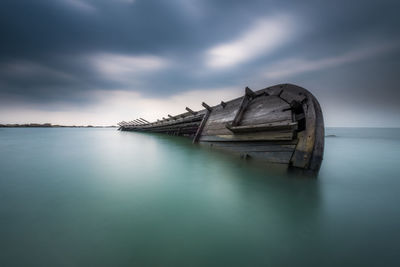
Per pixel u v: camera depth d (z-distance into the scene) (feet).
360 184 14.83
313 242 7.47
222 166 19.84
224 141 26.89
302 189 13.32
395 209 10.44
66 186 14.14
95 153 31.27
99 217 9.30
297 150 15.78
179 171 18.52
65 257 6.46
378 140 73.72
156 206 10.61
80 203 11.03
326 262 6.39
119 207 10.53
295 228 8.50
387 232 8.20
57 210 10.10
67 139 64.80
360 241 7.56
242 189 13.32
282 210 10.21
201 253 6.71
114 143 48.60
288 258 6.55
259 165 18.99
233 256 6.60
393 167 22.00
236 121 23.62
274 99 20.30
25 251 6.73
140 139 61.26
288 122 16.51
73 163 22.86
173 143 45.27
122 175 17.24
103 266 6.05
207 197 11.93
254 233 8.02
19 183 14.85
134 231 8.09
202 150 30.45
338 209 10.41
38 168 20.21
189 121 50.55
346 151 39.55
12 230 8.09
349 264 6.30
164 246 7.07
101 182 15.15
